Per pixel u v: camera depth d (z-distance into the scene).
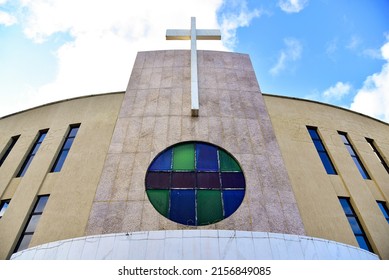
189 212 8.30
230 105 11.62
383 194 12.11
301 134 13.45
